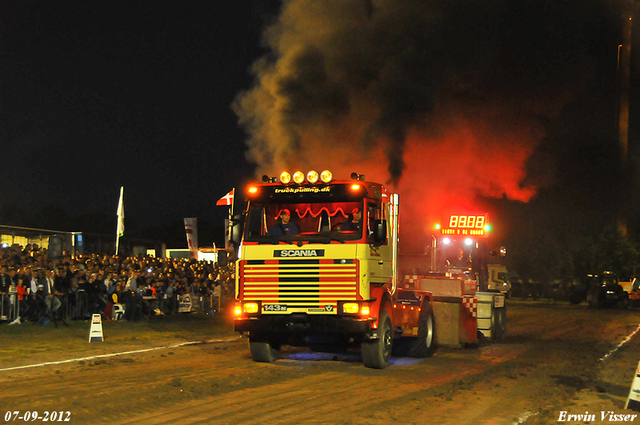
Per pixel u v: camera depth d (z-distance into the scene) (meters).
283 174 11.26
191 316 22.59
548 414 7.77
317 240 10.84
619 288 36.81
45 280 16.66
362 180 11.21
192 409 7.61
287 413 7.50
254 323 10.92
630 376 11.09
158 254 33.72
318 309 10.67
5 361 11.20
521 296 48.44
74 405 7.64
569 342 16.98
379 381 9.89
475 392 9.17
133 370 10.48
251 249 11.13
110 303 19.34
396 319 12.09
